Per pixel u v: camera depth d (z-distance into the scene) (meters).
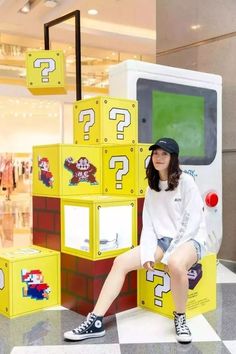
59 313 2.50
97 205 2.38
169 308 2.44
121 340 2.12
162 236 2.36
